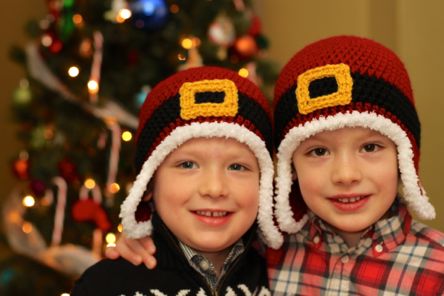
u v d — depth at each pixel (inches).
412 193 49.4
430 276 47.0
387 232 49.8
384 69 48.8
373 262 49.8
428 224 88.0
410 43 92.2
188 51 96.0
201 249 50.8
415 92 91.0
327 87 47.6
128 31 95.9
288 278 54.0
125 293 49.5
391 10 97.9
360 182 47.9
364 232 50.4
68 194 99.9
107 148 96.6
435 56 88.4
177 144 48.8
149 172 50.5
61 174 97.5
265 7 127.2
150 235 53.7
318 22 113.4
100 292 49.8
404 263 48.6
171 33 96.4
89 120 97.8
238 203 49.8
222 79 50.4
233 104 48.8
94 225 98.1
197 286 50.6
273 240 53.1
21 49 106.4
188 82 50.1
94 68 96.6
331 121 46.8
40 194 100.4
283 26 122.4
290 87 50.4
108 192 95.7
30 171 100.4
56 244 98.2
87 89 95.3
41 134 101.3
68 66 98.0
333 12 109.5
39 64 100.2
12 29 149.5
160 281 50.3
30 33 104.4
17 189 113.4
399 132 48.1
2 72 149.4
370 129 47.5
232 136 48.3
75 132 96.0
